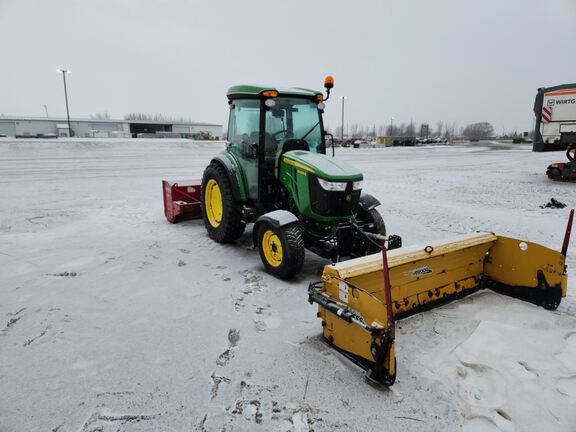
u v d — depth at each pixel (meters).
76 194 10.06
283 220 4.44
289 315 3.71
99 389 2.65
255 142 5.23
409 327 3.42
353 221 4.68
